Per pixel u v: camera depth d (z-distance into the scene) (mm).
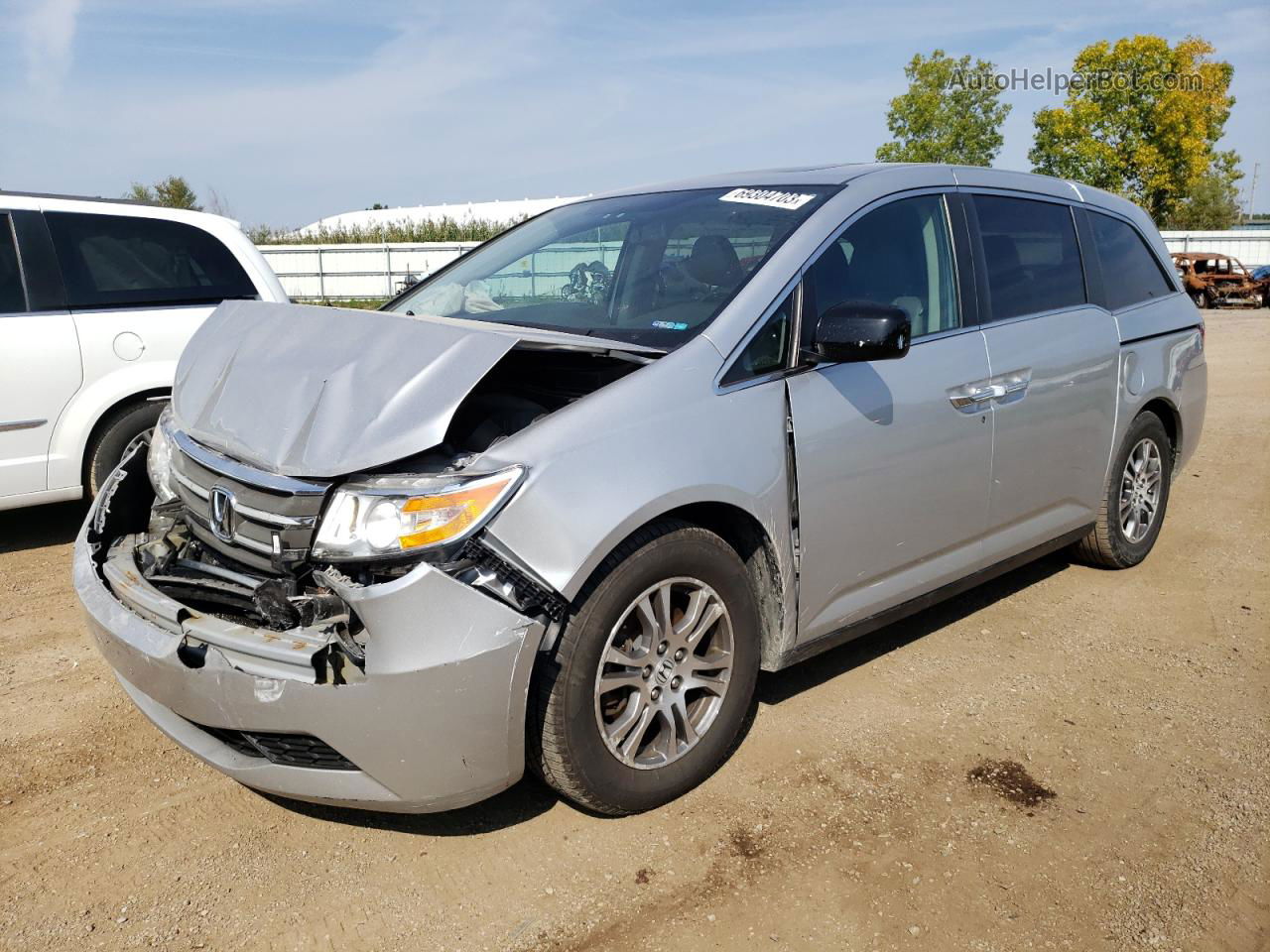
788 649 3057
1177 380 4734
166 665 2445
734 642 2871
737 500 2758
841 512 3086
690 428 2682
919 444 3299
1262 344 16609
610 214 3795
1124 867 2598
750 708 3424
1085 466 4211
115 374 5211
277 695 2314
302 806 2873
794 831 2732
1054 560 5012
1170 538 5395
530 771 2840
